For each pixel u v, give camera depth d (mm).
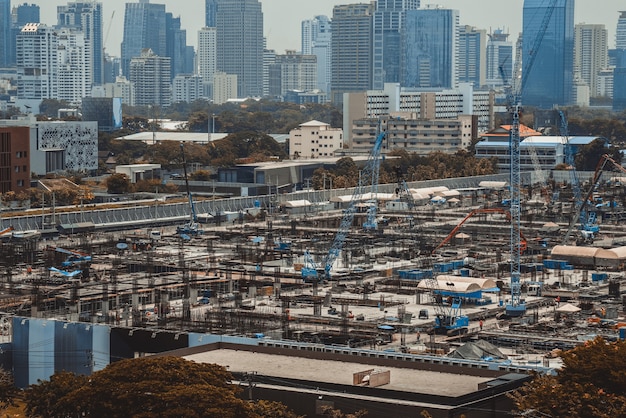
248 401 171625
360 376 179375
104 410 165750
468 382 181125
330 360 196125
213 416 161125
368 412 169250
